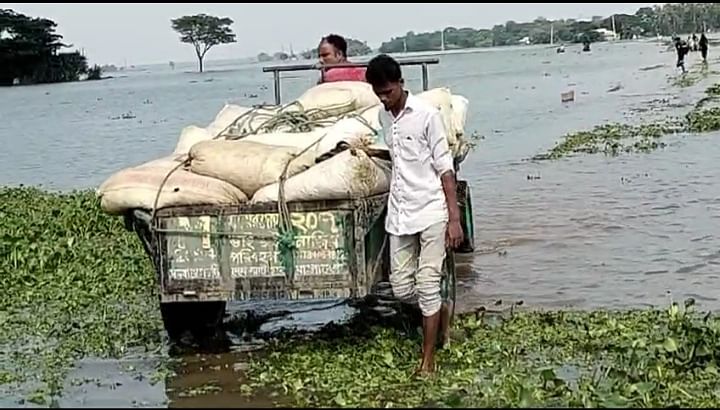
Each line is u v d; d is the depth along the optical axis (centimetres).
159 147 2859
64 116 4744
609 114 3030
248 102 4941
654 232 1130
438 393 603
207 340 765
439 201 654
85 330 796
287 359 693
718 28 18638
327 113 805
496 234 1162
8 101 6644
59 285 941
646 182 1512
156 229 677
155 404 610
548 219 1247
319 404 600
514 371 641
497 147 2239
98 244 1115
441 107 817
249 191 691
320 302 878
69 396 629
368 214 662
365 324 786
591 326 751
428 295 655
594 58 10256
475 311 816
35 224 1186
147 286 938
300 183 658
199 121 3925
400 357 691
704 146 1953
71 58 11956
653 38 19550
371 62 647
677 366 651
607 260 1002
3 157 2748
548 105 3666
